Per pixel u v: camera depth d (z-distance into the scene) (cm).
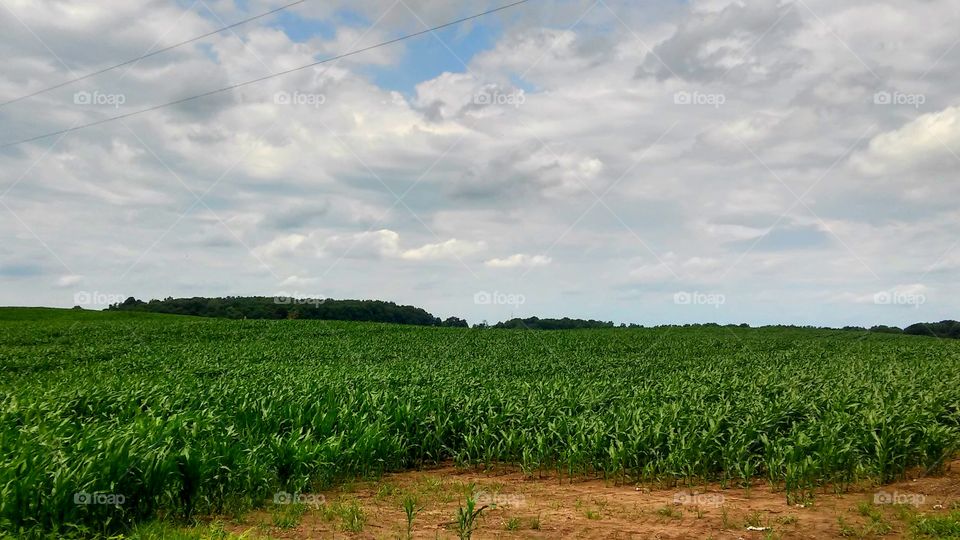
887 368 2591
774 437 1232
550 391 1762
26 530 725
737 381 2081
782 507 915
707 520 852
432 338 5022
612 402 1670
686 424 1263
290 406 1385
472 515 759
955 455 1253
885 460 1074
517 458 1309
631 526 831
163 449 880
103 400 1526
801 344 4609
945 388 1758
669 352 4022
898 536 769
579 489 1079
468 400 1497
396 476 1217
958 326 8044
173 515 876
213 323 5791
